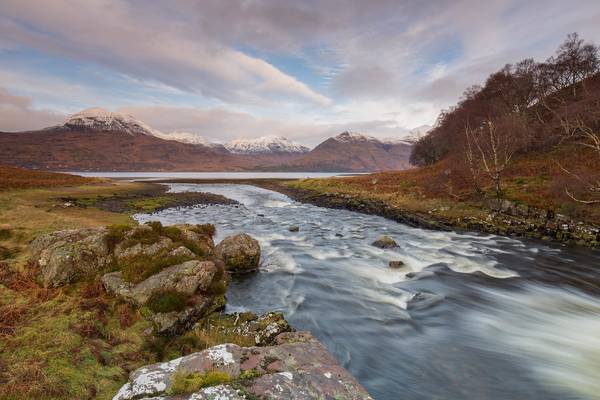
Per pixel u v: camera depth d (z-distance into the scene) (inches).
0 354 231.6
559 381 318.3
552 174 1390.3
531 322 455.8
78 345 258.8
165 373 191.5
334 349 370.0
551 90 2615.7
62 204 1382.9
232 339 330.6
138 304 349.1
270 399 164.4
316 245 874.1
